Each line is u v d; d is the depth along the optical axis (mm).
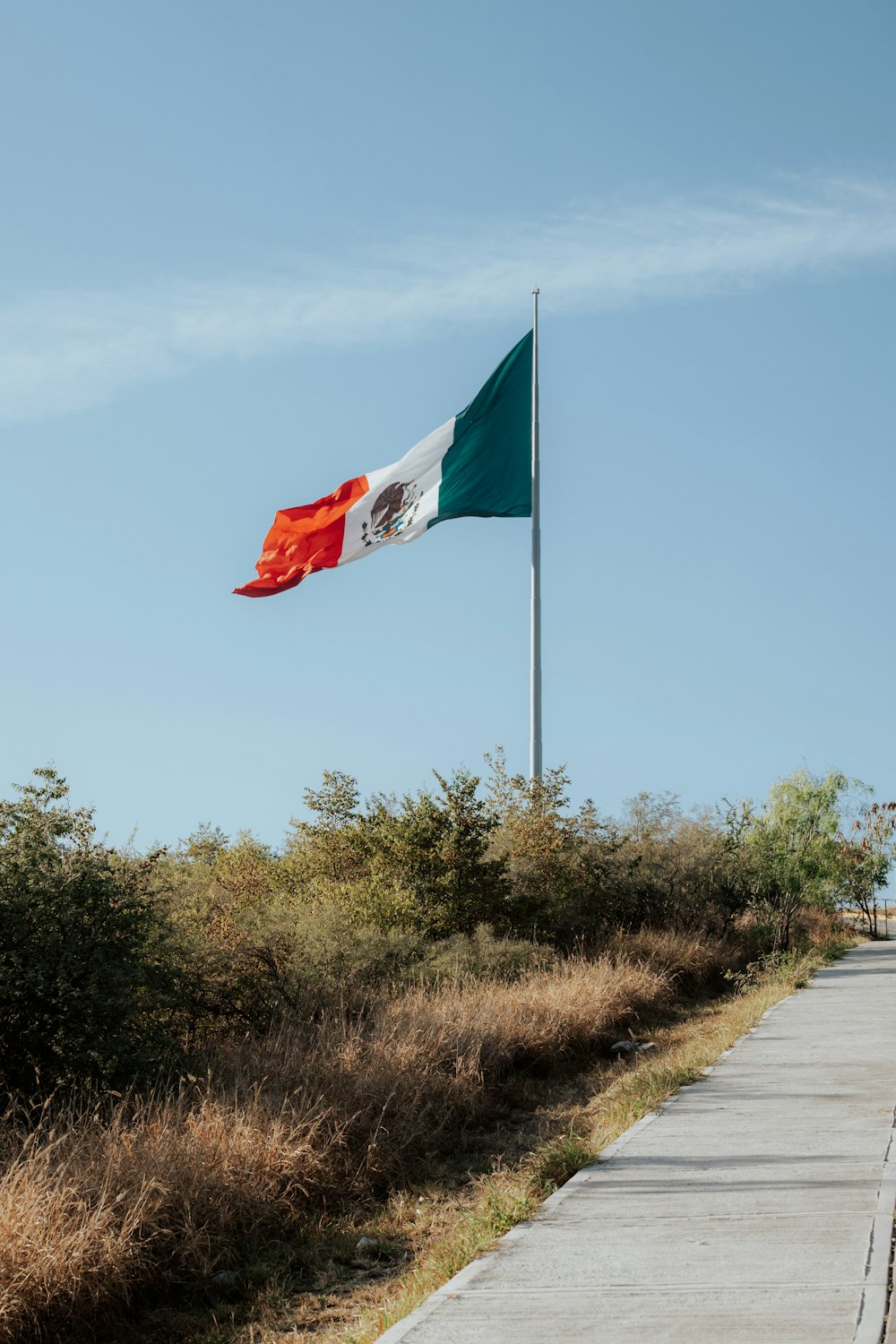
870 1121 9586
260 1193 8453
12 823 11281
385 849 21344
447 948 18812
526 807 24281
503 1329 5500
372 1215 8969
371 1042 12336
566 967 18375
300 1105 10133
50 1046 10250
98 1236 7203
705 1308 5586
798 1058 12977
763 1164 8359
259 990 14289
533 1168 9078
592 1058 14883
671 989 20031
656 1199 7633
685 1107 10664
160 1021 12547
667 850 27203
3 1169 8328
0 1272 6676
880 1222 6793
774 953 24312
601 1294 5898
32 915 10688
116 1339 6938
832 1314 5410
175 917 14438
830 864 31359
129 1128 9211
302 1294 7465
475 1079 12328
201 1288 7531
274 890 21312
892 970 23375
